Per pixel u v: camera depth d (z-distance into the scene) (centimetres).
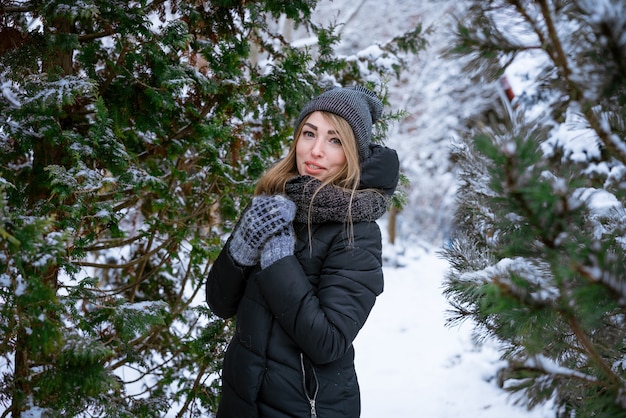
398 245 1001
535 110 313
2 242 144
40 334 153
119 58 214
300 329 150
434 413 364
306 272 163
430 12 878
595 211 133
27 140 198
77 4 185
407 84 1023
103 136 202
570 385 130
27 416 179
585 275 108
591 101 116
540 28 119
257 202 163
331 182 171
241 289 171
